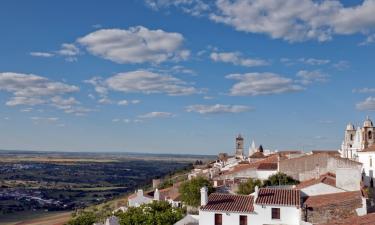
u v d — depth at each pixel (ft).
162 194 335.47
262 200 190.19
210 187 276.21
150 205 240.73
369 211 191.93
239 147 622.95
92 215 295.07
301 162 297.94
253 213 186.80
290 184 280.92
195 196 270.67
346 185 213.05
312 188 213.05
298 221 182.80
